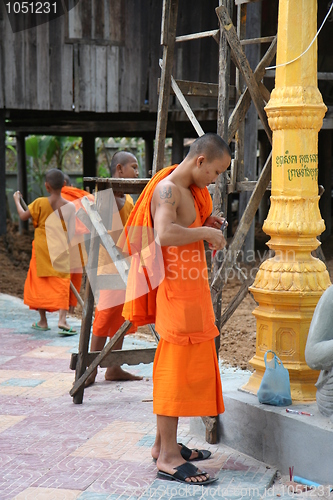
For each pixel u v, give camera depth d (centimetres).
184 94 563
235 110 518
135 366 754
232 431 490
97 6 1445
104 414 572
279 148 479
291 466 438
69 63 1456
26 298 930
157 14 1474
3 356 792
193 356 432
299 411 446
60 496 404
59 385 669
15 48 1438
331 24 1416
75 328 957
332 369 423
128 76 1484
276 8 1427
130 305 457
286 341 479
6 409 586
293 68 469
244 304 1152
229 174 528
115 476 436
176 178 427
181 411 430
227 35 486
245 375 647
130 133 2130
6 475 436
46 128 1956
